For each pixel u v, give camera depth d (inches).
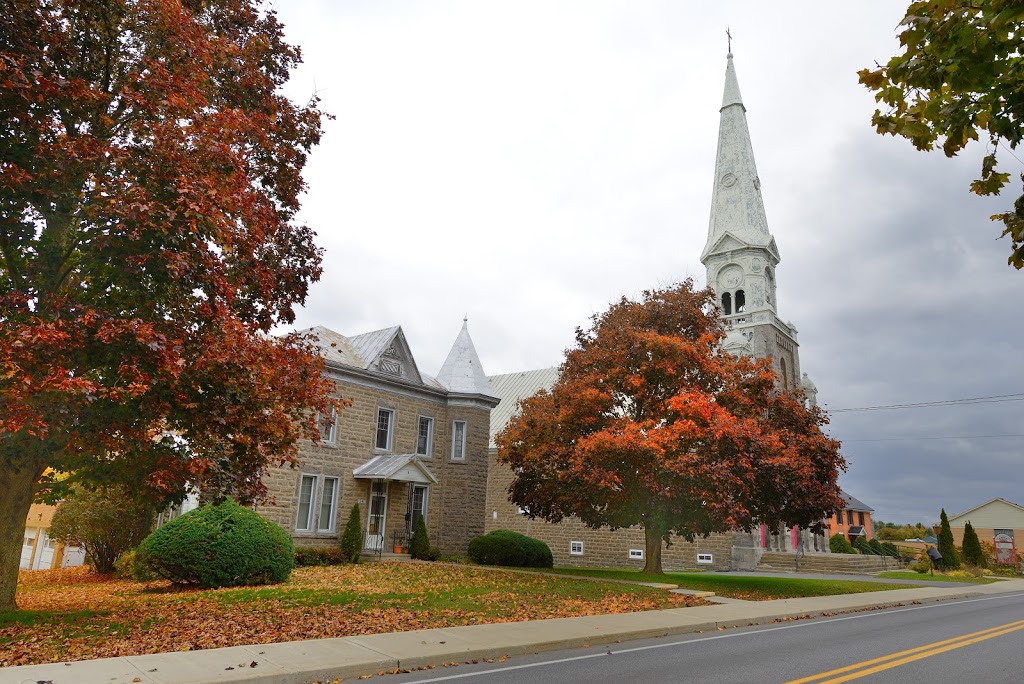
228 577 703.1
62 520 887.1
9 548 470.3
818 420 983.0
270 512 976.9
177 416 429.4
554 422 920.9
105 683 308.0
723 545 1443.2
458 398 1285.7
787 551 1658.5
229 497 759.7
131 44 451.2
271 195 557.0
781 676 353.4
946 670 377.7
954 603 843.4
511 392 1861.5
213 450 497.4
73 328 361.4
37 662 352.5
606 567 1456.7
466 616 530.9
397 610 542.0
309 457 1038.4
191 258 405.7
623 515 915.4
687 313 997.2
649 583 848.9
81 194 408.5
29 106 373.4
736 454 799.7
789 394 1011.9
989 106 203.0
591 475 795.4
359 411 1125.1
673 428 778.8
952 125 207.2
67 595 661.9
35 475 476.1
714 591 805.2
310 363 506.6
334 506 1067.3
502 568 997.8
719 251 1943.9
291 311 547.5
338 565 959.6
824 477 925.8
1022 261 217.3
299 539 1011.3
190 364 408.2
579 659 401.1
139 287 410.6
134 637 414.3
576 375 987.3
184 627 450.0
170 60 444.1
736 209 1974.7
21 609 491.8
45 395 356.2
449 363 1331.2
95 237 388.2
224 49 472.7
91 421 397.4
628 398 1088.2
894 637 511.5
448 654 386.0
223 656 365.1
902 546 2362.2
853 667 382.3
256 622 473.7
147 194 382.0
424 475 1155.9
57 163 370.9
